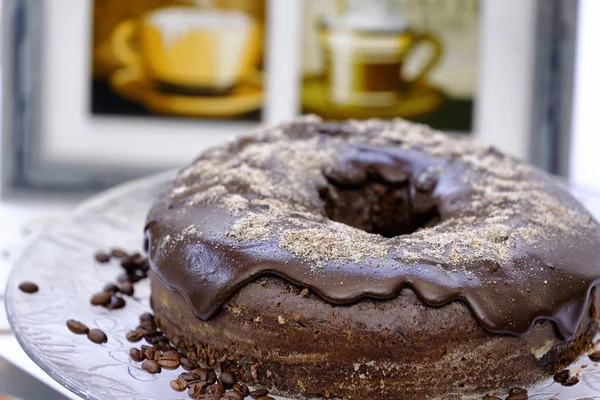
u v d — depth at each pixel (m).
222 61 1.23
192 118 1.24
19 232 1.12
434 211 0.92
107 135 1.24
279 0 1.22
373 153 0.96
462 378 0.82
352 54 1.23
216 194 0.88
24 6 1.20
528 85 1.23
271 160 0.93
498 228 0.85
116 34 1.22
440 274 0.81
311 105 1.24
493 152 0.97
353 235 0.84
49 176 1.23
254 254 0.82
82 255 0.97
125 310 0.91
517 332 0.81
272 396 0.83
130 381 0.82
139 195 1.06
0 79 1.21
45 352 0.84
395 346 0.81
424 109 1.24
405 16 1.22
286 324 0.82
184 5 1.22
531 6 1.21
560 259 0.84
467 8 1.22
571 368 0.85
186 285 0.84
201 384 0.82
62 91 1.22
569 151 1.23
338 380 0.82
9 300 0.90
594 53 1.23
